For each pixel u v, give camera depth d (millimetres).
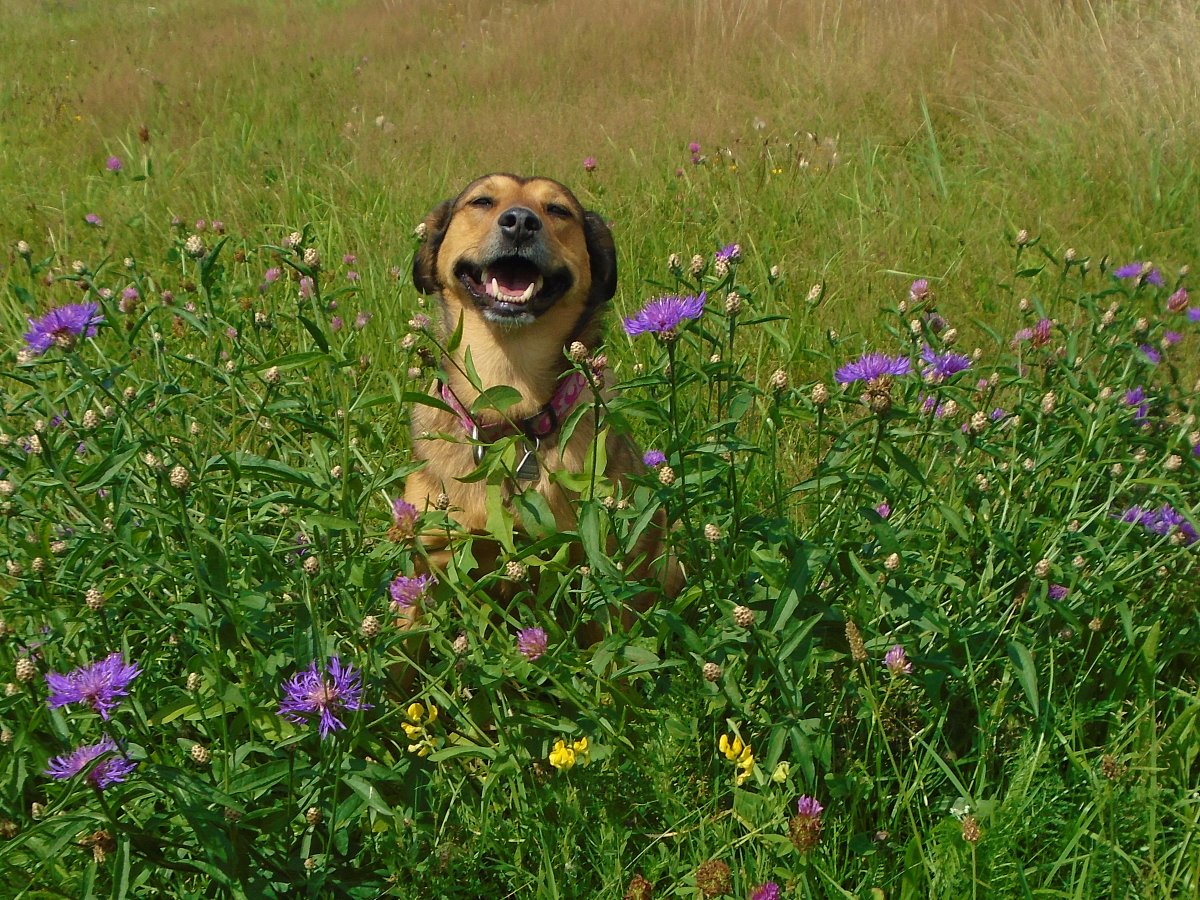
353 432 3686
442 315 4078
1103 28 9156
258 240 6363
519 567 2475
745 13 11633
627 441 3646
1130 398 3418
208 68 13016
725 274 2672
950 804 2549
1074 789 2625
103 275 5328
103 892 2156
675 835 2367
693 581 2680
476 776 2576
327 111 10867
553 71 11328
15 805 2148
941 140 8289
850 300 5594
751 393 2576
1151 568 2926
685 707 2578
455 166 8023
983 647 2758
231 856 2055
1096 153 7328
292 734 2158
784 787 2514
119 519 2473
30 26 18766
